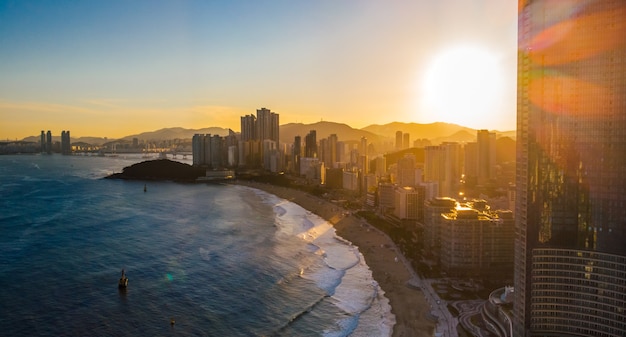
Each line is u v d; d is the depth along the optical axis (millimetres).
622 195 122438
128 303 164500
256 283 190250
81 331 141625
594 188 126562
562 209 129250
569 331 128875
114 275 195375
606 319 124125
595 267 125625
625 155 122688
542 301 130375
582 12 130750
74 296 169375
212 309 162125
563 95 131125
